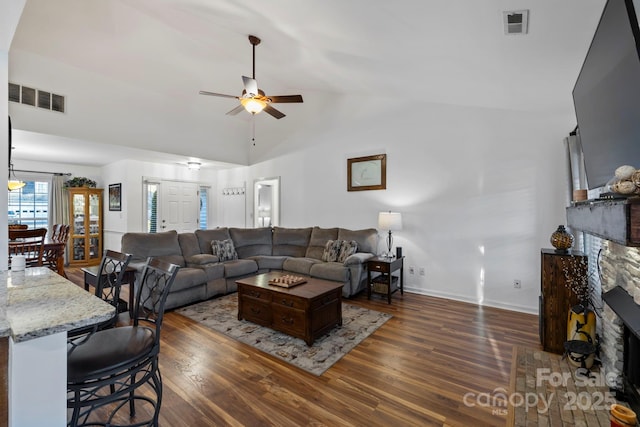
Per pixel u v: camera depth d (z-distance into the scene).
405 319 3.46
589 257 2.79
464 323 3.33
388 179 4.82
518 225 3.75
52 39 3.68
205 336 3.00
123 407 1.93
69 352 1.38
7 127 2.03
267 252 5.48
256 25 2.91
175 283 3.71
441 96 3.85
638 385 1.77
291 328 2.96
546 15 1.63
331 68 3.65
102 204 6.84
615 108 1.38
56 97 4.00
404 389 2.12
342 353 2.65
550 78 2.45
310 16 2.40
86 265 6.49
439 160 4.33
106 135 4.49
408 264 4.63
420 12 1.89
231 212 7.36
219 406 1.94
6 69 2.02
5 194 2.01
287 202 6.17
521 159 3.73
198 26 3.34
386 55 2.77
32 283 1.52
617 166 1.40
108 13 3.38
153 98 5.09
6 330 0.97
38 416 1.01
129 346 1.46
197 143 5.77
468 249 4.11
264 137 6.54
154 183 6.46
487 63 2.41
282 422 1.80
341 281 4.20
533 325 3.26
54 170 6.46
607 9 1.34
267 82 5.26
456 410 1.90
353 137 5.22
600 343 2.39
